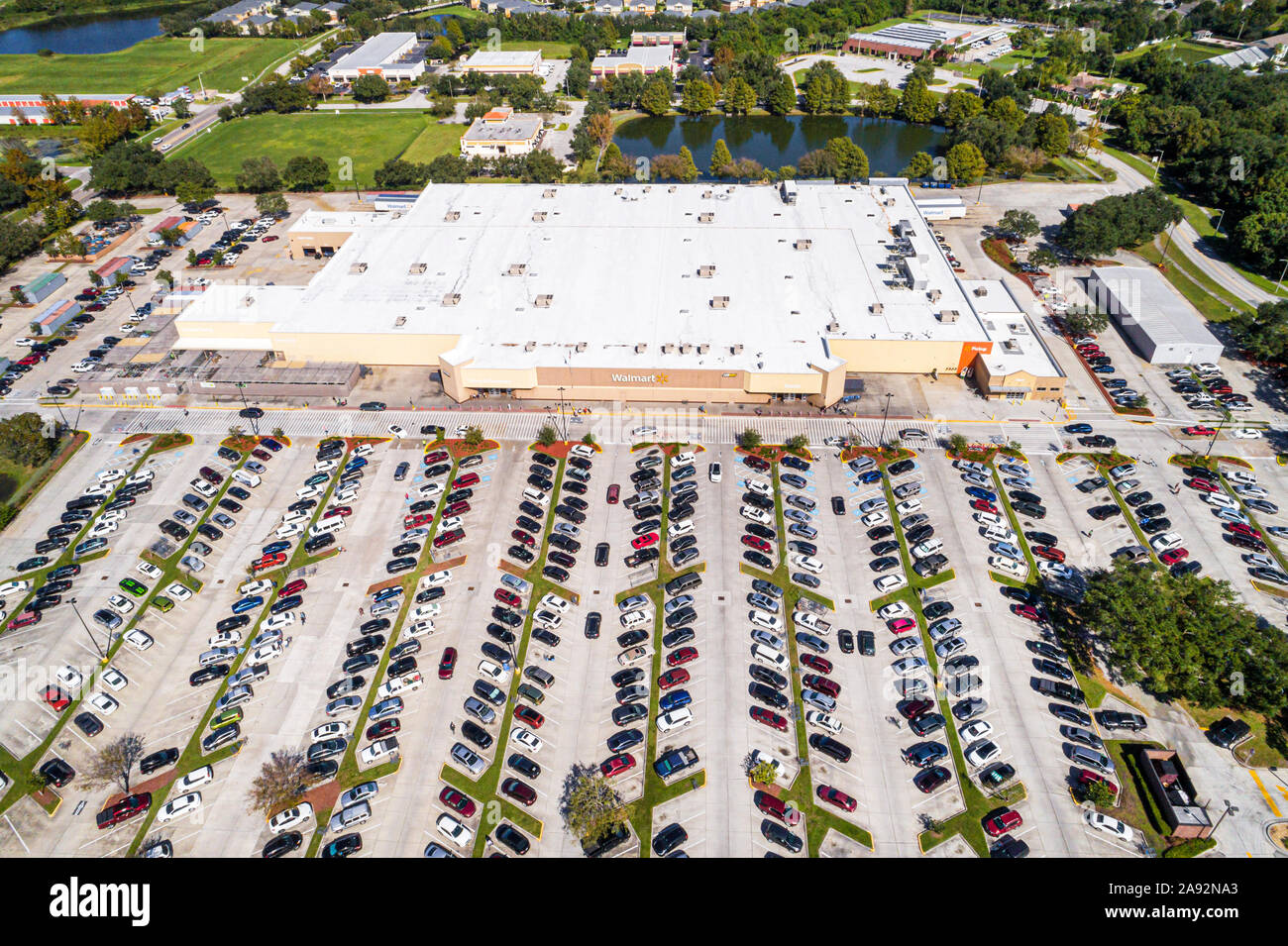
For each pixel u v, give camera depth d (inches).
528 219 7736.2
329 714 4042.8
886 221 7593.5
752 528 4933.6
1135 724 3900.1
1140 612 3966.5
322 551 4894.2
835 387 5812.0
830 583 4638.3
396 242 7391.7
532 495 5206.7
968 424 5757.9
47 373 6481.3
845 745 3843.5
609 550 4840.1
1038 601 4503.0
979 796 3654.0
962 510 5093.5
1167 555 4749.0
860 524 5007.4
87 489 5378.9
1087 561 4751.5
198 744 3929.6
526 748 3863.2
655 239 7332.7
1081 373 6250.0
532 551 4845.0
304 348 6269.7
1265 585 4566.9
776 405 5954.7
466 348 6013.8
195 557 4817.9
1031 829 3540.8
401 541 4955.7
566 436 5718.5
